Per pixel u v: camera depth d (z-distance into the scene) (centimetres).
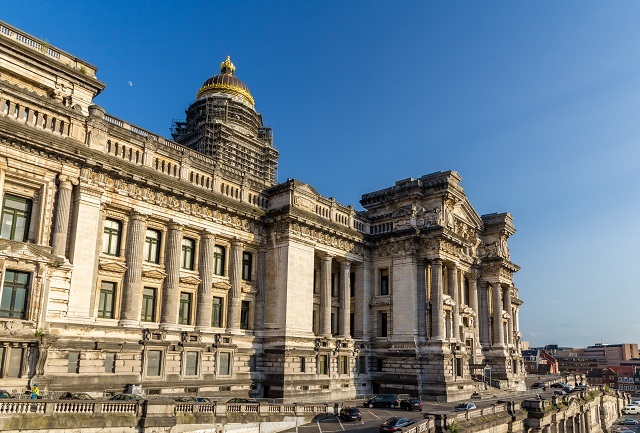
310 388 6481
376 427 4719
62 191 4728
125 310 5184
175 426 3694
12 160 4441
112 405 3478
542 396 8012
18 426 3028
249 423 4288
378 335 7925
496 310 9775
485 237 10475
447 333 7819
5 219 4466
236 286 6350
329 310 7200
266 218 6800
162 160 5753
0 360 4062
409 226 7994
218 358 5891
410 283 7694
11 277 4269
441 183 8125
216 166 6359
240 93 10525
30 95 4606
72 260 4725
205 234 6084
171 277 5628
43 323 4359
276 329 6462
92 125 5069
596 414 9962
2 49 4762
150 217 5556
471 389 7869
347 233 7600
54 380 4369
